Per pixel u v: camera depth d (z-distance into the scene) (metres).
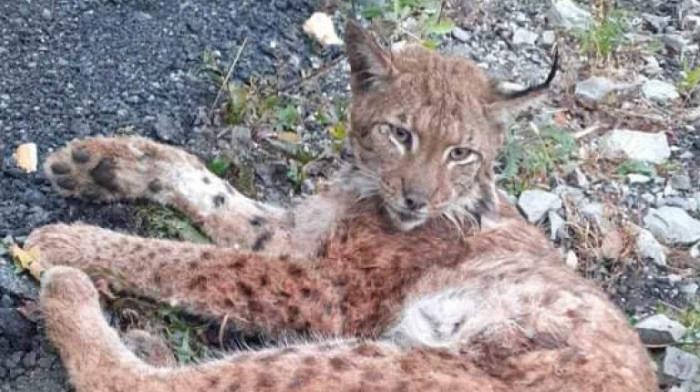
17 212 2.16
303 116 2.42
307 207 2.21
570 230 2.39
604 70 2.66
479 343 1.98
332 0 2.60
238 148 2.33
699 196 2.48
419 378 1.93
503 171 2.42
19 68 2.30
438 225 2.15
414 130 2.13
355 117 2.18
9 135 2.23
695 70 2.66
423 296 2.11
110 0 2.42
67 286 2.03
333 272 2.12
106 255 2.10
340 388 1.93
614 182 2.48
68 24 2.37
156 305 2.11
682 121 2.61
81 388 1.98
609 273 2.35
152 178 2.22
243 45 2.45
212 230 2.22
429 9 2.63
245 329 2.10
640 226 2.43
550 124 2.50
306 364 1.95
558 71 2.63
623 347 1.98
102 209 2.21
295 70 2.47
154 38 2.40
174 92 2.36
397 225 2.15
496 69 2.61
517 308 2.02
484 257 2.13
